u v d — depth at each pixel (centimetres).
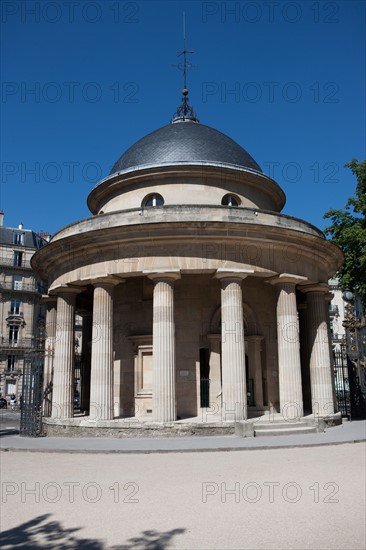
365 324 2328
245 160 3000
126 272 2336
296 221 2553
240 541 793
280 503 1014
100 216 2456
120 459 1631
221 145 2953
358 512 945
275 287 2609
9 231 8112
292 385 2384
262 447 1803
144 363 2641
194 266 2300
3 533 870
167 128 3120
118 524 898
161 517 933
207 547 768
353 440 1977
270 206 3138
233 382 2216
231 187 2861
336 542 781
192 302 2616
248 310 2691
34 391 2483
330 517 916
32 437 2362
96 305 2409
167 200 2769
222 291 2328
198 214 2325
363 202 3672
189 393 2519
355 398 3083
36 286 7962
